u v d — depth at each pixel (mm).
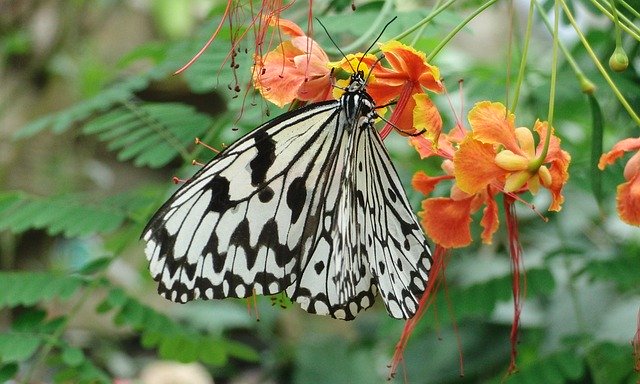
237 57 582
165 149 624
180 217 471
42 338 595
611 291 698
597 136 534
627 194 490
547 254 657
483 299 650
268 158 479
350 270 479
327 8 611
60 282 603
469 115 488
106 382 599
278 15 507
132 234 620
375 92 503
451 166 508
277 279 481
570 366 631
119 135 651
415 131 501
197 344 632
